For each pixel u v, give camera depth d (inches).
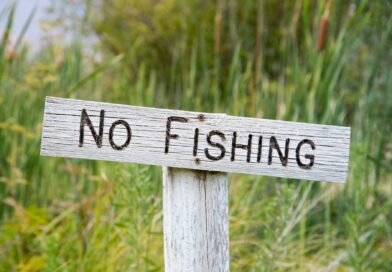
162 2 388.8
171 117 75.8
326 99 161.9
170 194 78.0
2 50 171.8
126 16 399.9
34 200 170.2
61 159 176.7
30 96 184.4
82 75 200.1
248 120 76.1
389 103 164.6
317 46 161.9
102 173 135.9
